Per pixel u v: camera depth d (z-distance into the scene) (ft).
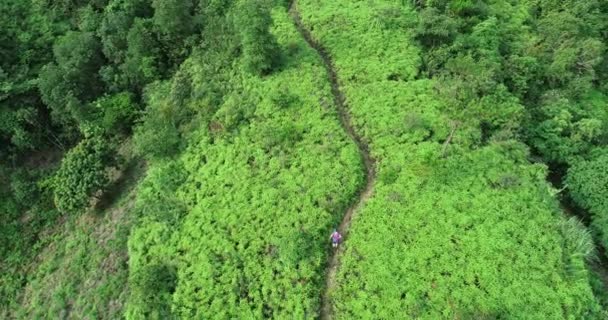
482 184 89.20
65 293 104.83
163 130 113.29
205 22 138.10
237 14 119.75
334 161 97.91
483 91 104.53
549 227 81.97
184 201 101.19
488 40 118.32
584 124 98.78
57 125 142.92
